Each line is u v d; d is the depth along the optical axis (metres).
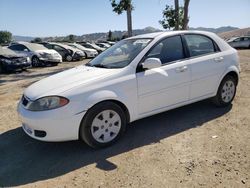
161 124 5.28
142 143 4.53
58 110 3.99
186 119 5.46
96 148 4.37
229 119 5.37
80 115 4.09
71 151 4.39
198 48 5.48
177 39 5.21
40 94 4.18
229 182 3.38
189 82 5.18
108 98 4.27
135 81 4.53
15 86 10.27
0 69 14.66
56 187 3.46
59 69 16.45
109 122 4.40
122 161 3.99
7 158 4.30
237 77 6.06
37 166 4.00
